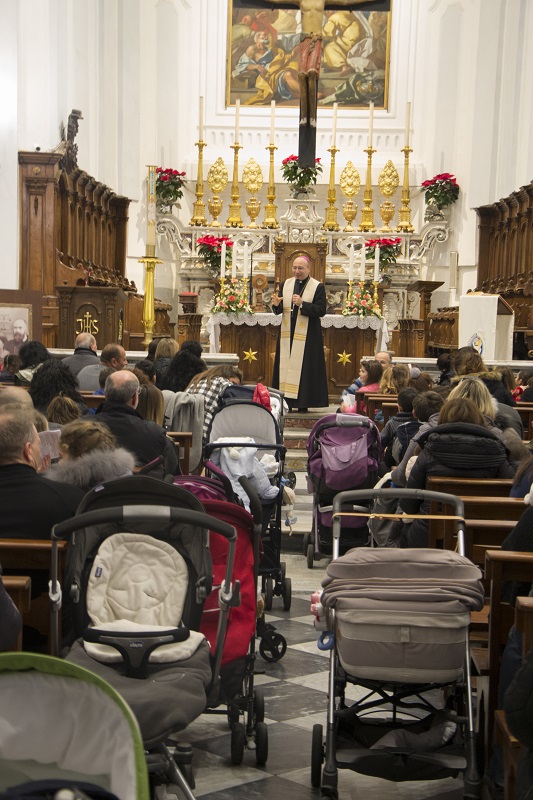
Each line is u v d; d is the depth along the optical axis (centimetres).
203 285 2077
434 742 365
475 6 2117
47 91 1462
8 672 184
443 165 2197
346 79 2234
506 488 505
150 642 309
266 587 638
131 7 2053
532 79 1970
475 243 2116
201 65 2219
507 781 317
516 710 261
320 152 2216
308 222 1848
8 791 173
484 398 603
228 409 650
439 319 1962
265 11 2217
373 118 2212
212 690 339
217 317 1459
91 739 186
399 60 2228
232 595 334
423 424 603
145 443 527
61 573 371
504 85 2064
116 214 2028
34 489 371
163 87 2175
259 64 2220
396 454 668
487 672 394
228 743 425
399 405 730
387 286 2008
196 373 804
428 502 512
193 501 335
